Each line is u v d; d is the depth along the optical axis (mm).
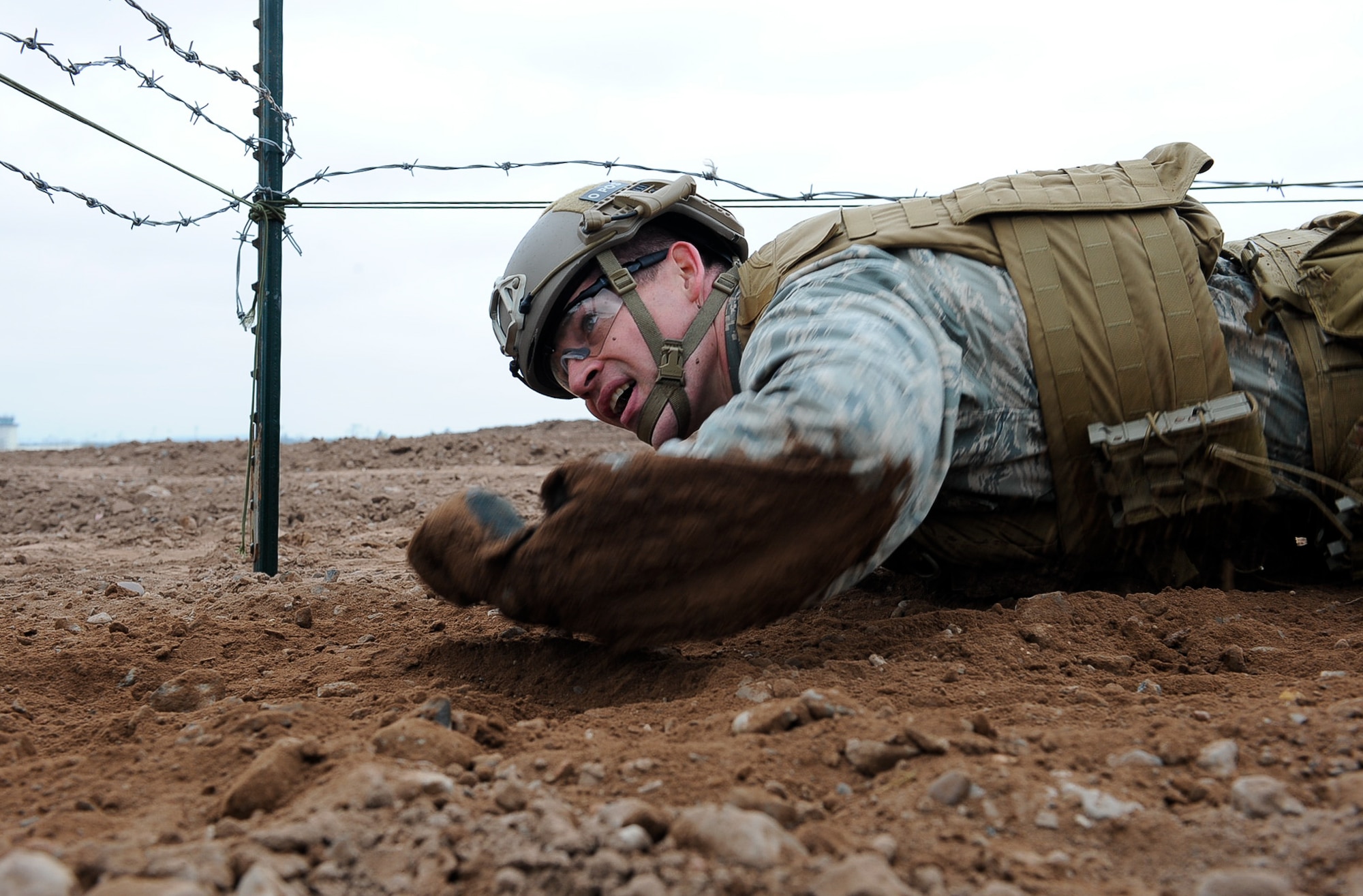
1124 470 2641
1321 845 1412
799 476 2041
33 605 4031
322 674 2623
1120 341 2600
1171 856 1452
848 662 2312
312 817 1502
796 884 1339
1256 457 2637
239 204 3865
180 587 4289
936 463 2373
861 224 2742
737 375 2877
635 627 2145
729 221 3133
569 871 1384
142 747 2000
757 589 2064
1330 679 2068
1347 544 2793
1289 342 2771
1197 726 1820
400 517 6758
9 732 2193
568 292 2908
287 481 8984
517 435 13281
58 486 9008
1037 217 2703
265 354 4051
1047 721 1910
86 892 1368
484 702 2260
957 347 2496
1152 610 2664
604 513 2113
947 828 1517
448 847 1466
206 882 1346
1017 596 2977
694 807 1559
